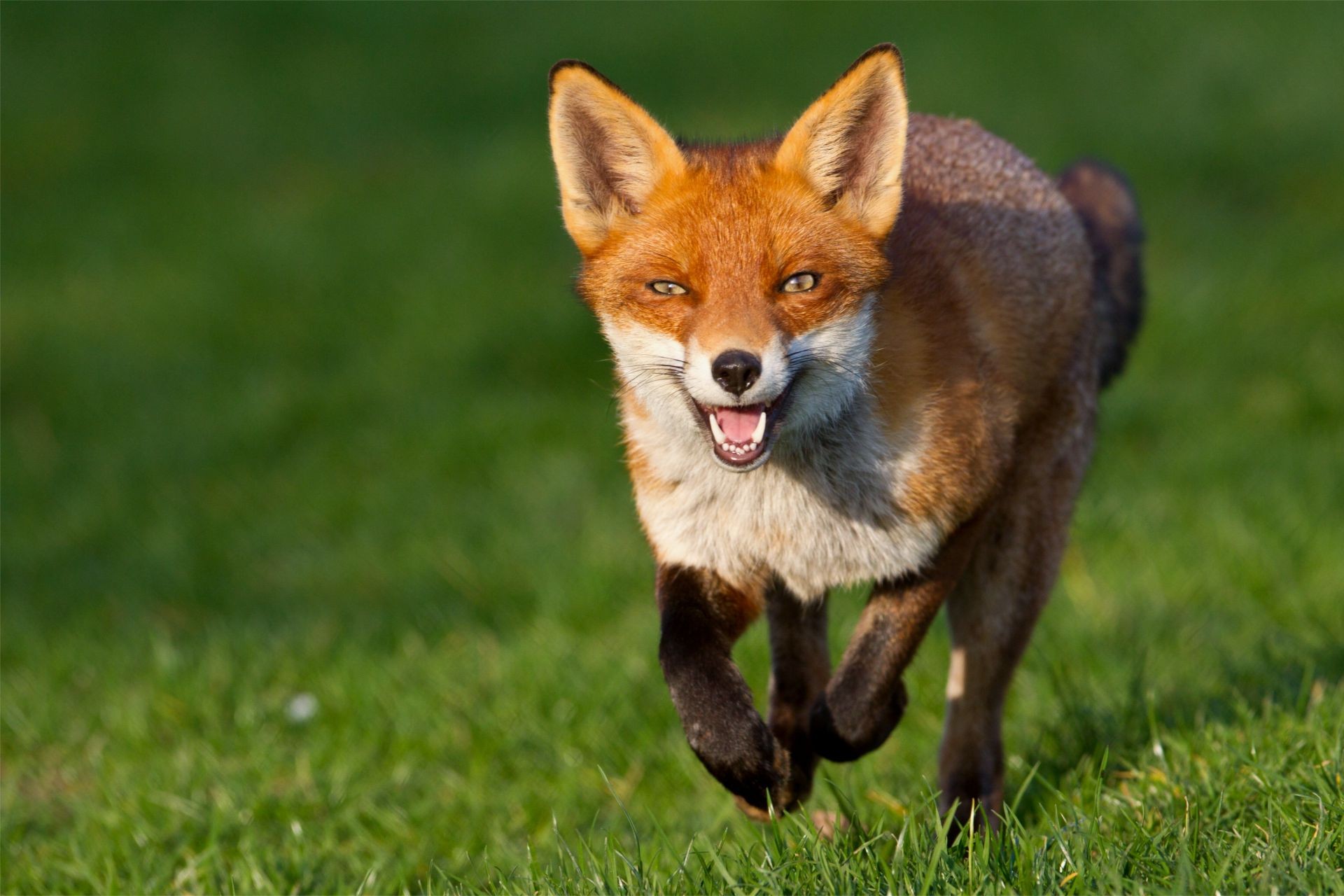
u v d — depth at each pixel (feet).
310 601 59.98
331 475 75.00
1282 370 75.20
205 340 95.50
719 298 29.58
